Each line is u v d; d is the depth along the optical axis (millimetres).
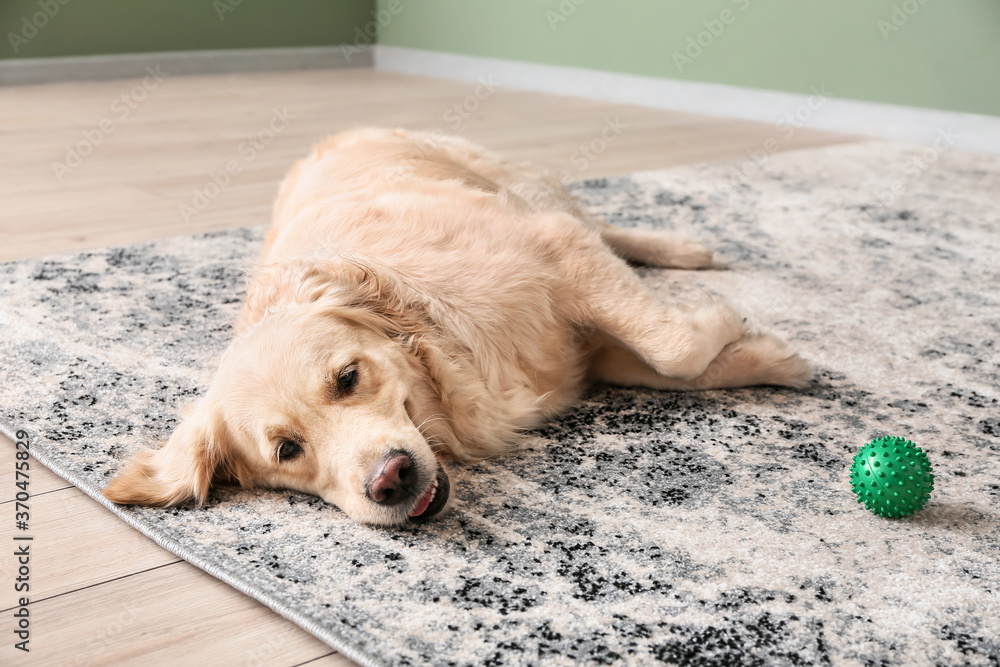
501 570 1435
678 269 2883
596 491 1667
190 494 1690
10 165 4449
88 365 2254
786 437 1831
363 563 1474
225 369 1726
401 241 1952
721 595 1348
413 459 1584
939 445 1771
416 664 1216
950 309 2488
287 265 1904
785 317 2449
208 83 7449
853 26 5086
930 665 1189
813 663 1200
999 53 4473
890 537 1479
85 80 7367
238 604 1402
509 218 2057
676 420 1936
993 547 1443
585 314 1994
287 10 8211
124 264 3016
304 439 1649
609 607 1329
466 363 1849
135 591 1435
